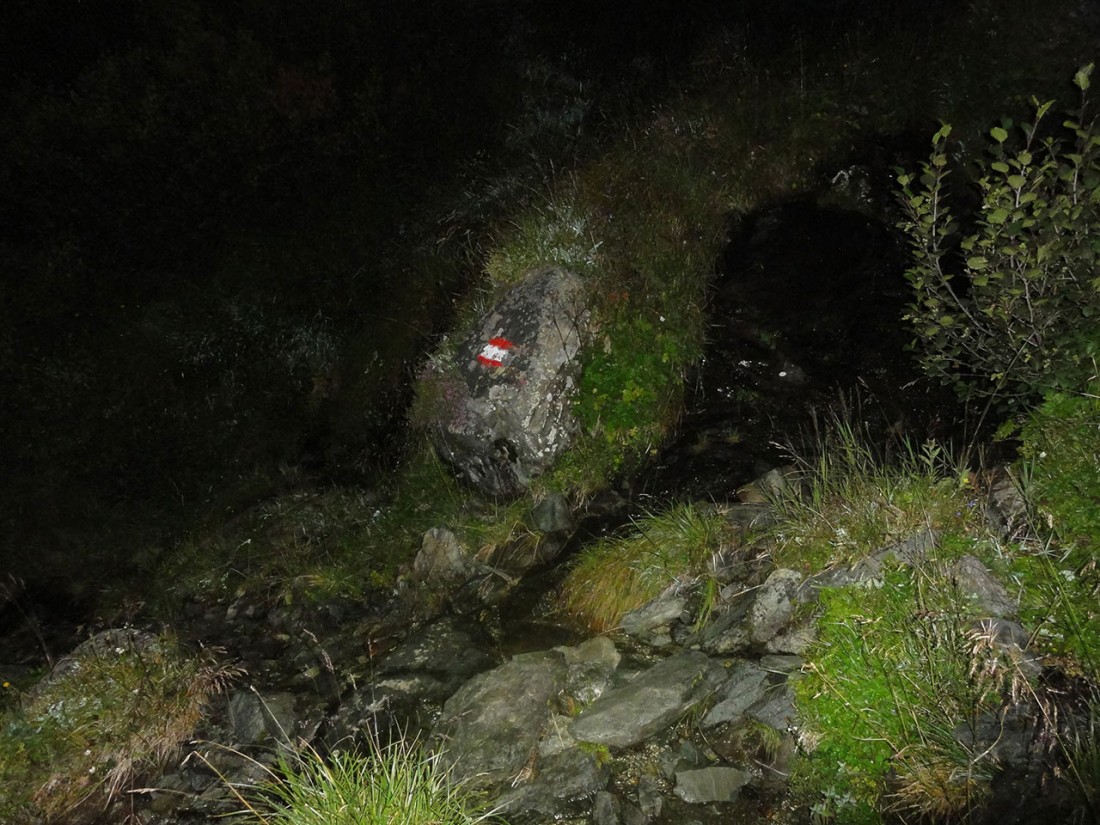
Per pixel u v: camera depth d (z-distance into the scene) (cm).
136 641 303
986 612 210
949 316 248
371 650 299
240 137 435
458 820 209
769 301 352
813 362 332
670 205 376
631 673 246
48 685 288
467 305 380
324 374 406
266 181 435
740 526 279
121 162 424
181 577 357
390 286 414
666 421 336
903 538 233
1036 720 192
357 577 330
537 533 319
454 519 334
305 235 429
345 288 418
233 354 410
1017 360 248
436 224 424
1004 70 366
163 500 383
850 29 407
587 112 444
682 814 207
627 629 268
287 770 220
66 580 369
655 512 308
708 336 351
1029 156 224
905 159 367
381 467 371
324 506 366
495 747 235
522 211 397
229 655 310
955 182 356
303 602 328
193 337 410
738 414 331
